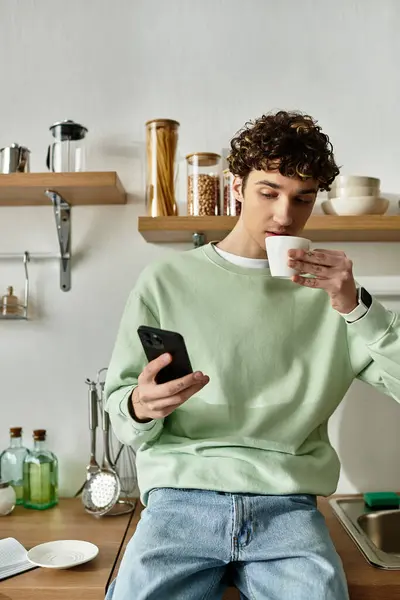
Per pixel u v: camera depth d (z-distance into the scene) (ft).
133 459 5.72
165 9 5.87
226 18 5.87
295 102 5.86
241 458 4.03
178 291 4.42
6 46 5.87
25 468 5.35
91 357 5.78
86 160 5.82
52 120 5.84
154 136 5.35
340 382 4.42
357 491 5.77
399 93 5.86
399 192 5.84
